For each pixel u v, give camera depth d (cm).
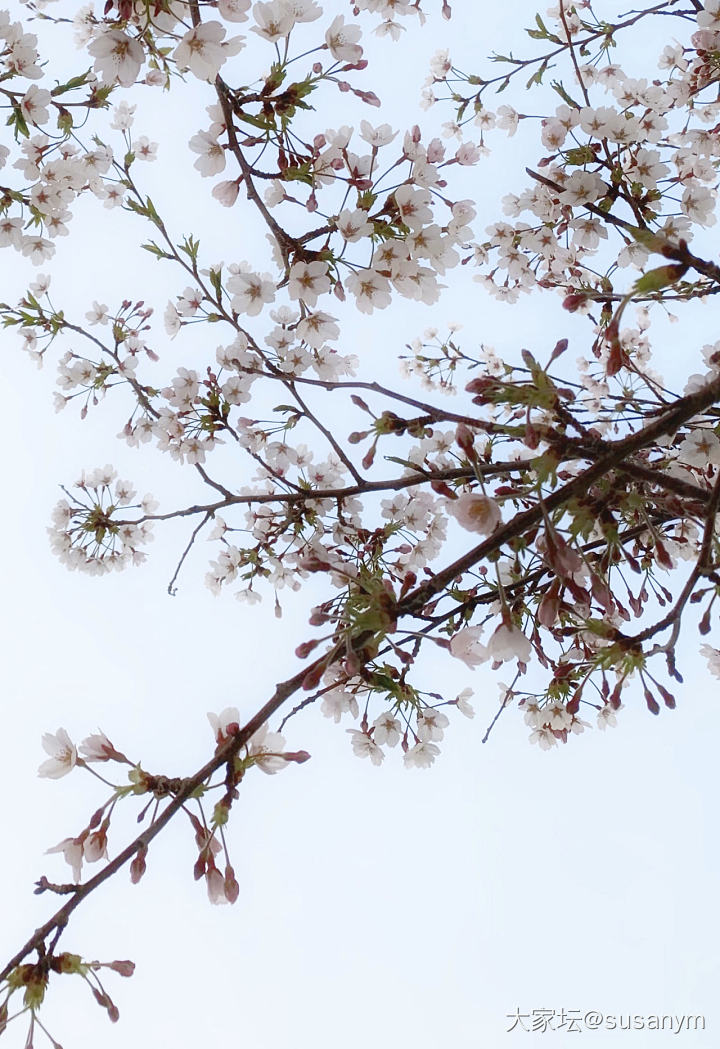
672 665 242
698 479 370
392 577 371
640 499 275
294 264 296
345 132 288
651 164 348
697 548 404
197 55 269
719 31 393
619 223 339
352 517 399
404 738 317
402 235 299
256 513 412
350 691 308
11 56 310
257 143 289
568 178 336
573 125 379
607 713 398
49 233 356
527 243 425
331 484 414
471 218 324
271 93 283
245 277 315
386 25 381
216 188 309
